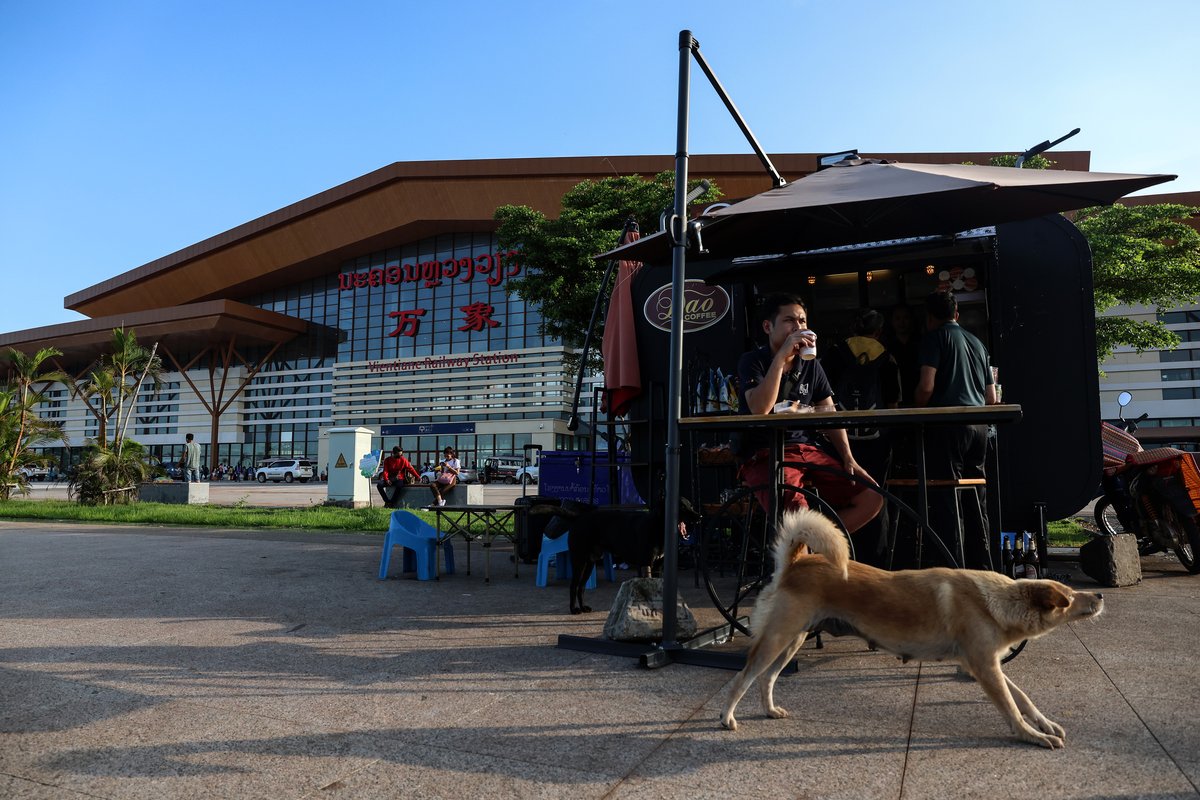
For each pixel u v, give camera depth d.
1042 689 3.28
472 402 64.50
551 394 61.66
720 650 4.17
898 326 7.03
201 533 12.21
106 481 19.98
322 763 2.55
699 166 50.81
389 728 2.90
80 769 2.51
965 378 4.48
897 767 2.45
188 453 22.22
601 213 18.83
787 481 4.12
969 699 3.19
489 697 3.31
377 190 63.28
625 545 5.19
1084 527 10.46
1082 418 6.01
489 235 66.06
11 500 21.56
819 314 7.43
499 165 58.28
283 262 71.88
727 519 6.66
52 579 7.02
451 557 7.60
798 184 4.86
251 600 5.93
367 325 71.06
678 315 4.25
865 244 6.61
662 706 3.16
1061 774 2.36
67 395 85.56
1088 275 6.10
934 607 2.71
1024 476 6.13
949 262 6.72
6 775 2.46
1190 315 45.97
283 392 75.06
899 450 5.25
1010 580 2.69
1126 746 2.58
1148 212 19.42
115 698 3.32
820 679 3.54
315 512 16.59
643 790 2.30
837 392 5.80
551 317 19.36
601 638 4.27
